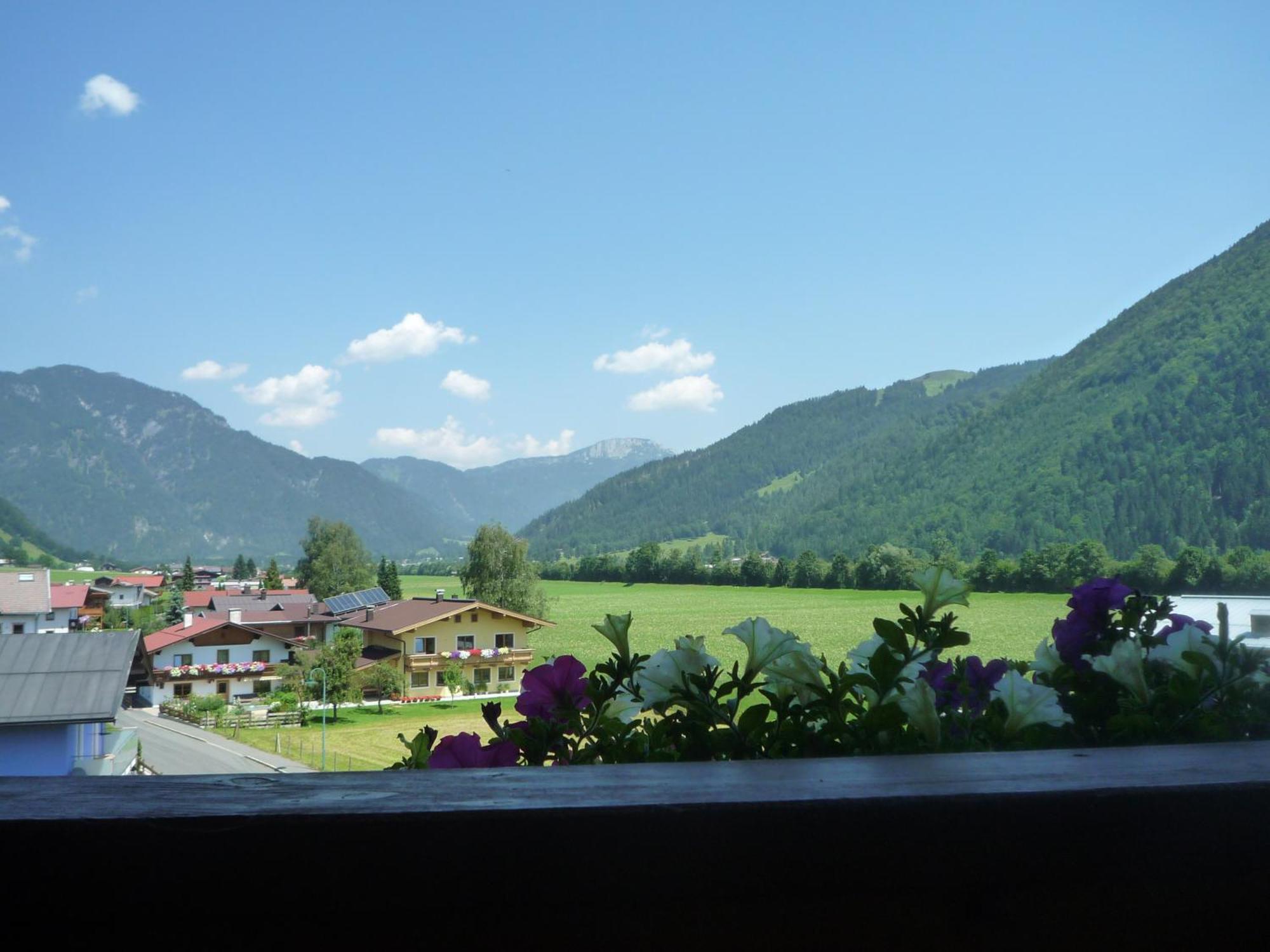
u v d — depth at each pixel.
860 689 1.55
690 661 1.48
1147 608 1.80
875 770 1.00
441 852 0.82
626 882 0.84
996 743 1.47
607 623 1.55
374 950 0.81
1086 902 0.93
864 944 0.88
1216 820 0.95
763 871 0.86
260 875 0.79
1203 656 1.52
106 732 10.34
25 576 33.72
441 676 30.58
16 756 9.68
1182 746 1.14
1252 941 0.95
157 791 0.88
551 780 0.94
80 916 0.78
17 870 0.77
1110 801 0.93
